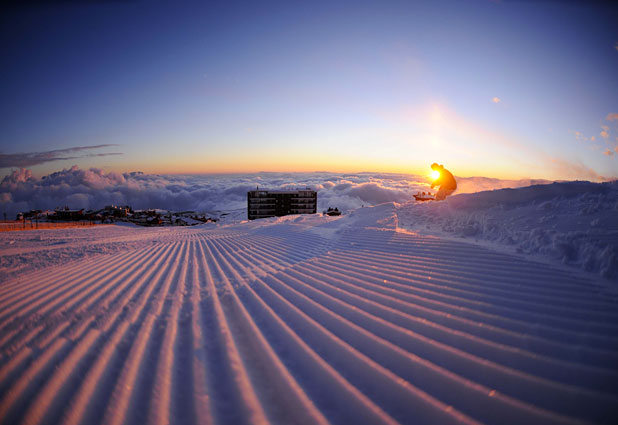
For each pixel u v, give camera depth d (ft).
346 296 11.63
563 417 4.86
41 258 23.91
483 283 10.44
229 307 12.00
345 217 38.22
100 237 44.88
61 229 69.26
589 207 15.02
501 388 5.68
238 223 69.36
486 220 17.75
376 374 6.65
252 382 6.77
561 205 16.71
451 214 22.00
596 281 9.22
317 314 10.36
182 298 13.21
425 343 7.54
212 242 34.30
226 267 19.84
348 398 6.00
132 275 17.65
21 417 5.45
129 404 5.92
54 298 12.94
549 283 9.57
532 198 19.01
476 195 21.93
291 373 7.06
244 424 5.39
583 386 5.38
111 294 13.64
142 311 11.44
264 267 18.93
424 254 15.31
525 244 13.35
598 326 6.99
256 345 8.59
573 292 8.78
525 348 6.66
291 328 9.54
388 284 12.14
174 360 7.77
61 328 9.65
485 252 13.60
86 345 8.45
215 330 9.72
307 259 19.56
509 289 9.64
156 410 5.76
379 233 22.79
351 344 8.06
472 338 7.39
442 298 9.91
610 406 4.90
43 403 5.87
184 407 5.87
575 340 6.63
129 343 8.70
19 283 15.57
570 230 12.82
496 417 5.07
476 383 5.91
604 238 11.16
